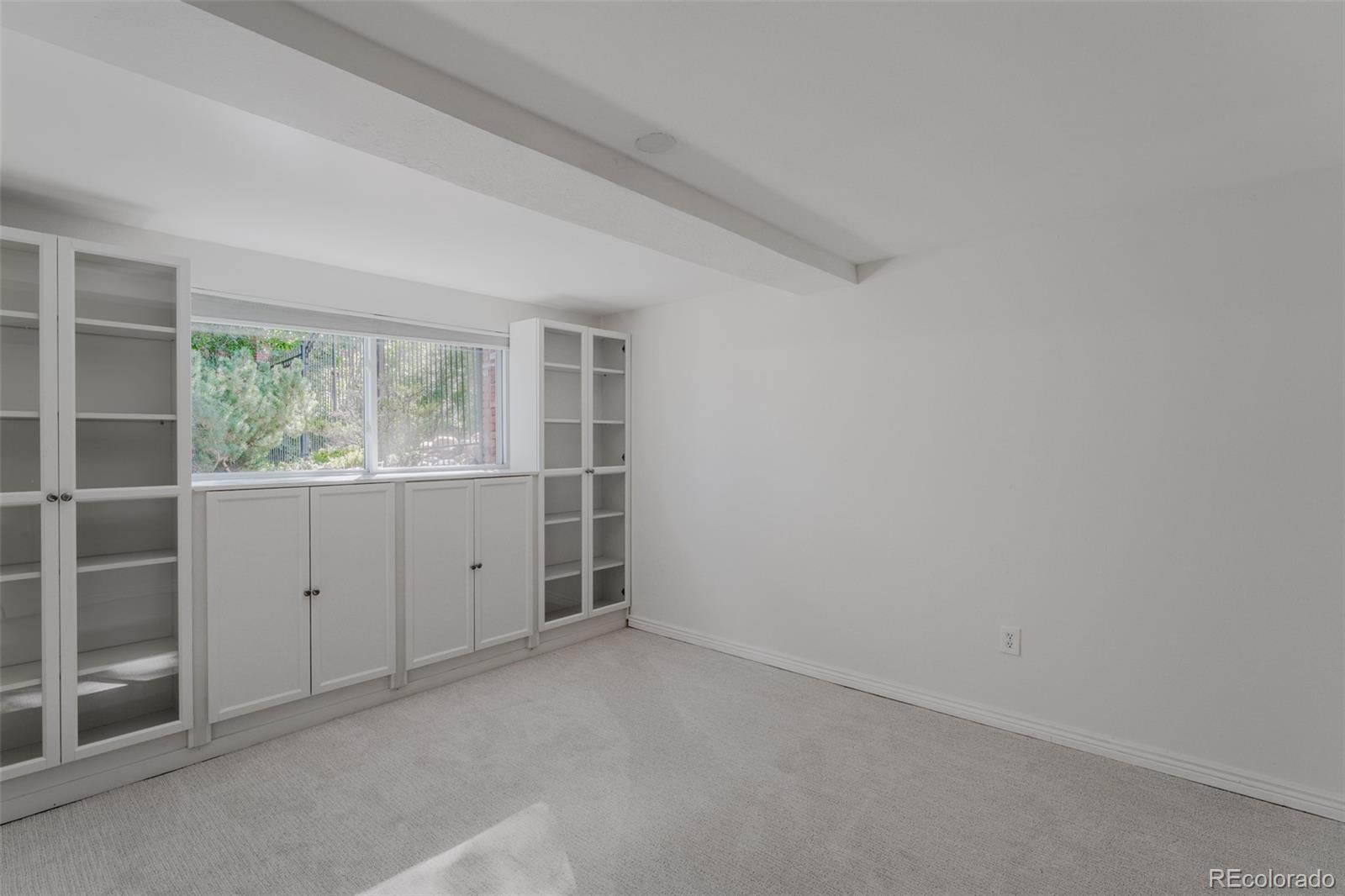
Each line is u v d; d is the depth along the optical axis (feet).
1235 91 5.80
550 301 14.64
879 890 6.35
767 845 7.07
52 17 4.10
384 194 8.23
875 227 9.49
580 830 7.35
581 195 7.25
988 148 6.94
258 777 8.57
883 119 6.29
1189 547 8.41
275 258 10.86
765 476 13.02
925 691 10.82
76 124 6.41
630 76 5.54
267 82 4.95
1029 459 9.69
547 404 13.98
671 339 14.76
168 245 9.77
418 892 6.37
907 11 4.66
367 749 9.37
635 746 9.43
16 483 7.64
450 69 5.39
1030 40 5.02
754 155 7.09
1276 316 7.82
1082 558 9.23
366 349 12.34
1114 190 8.18
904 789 8.19
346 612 10.54
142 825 7.48
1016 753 9.14
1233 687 8.13
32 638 7.77
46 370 7.72
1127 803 7.86
